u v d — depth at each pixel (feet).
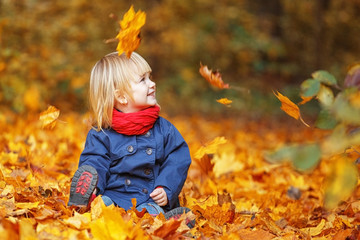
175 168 9.91
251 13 58.18
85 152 9.79
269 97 45.70
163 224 7.39
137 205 9.52
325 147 6.10
